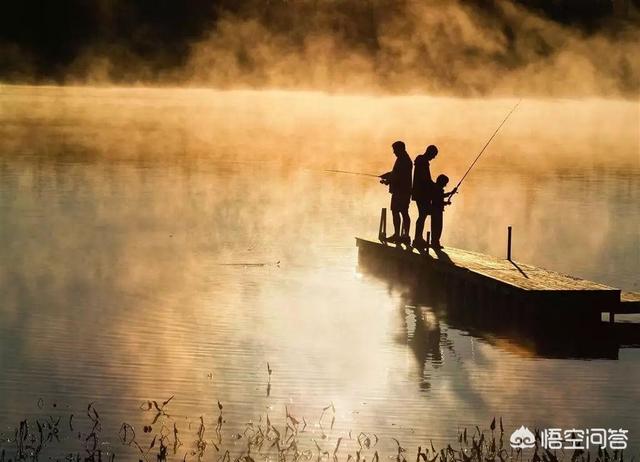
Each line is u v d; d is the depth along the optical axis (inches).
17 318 2098.9
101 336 1973.4
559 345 1980.8
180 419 1551.4
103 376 1733.5
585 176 4621.1
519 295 2058.3
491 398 1669.5
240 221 3339.1
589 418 1578.5
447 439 1492.4
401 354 1902.1
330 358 1863.9
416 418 1573.6
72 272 2541.8
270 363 1820.9
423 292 2413.9
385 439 1487.5
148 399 1627.7
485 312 2199.8
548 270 2425.0
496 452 1449.3
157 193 3907.5
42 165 4672.7
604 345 1985.7
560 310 2039.9
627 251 2874.0
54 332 1996.8
